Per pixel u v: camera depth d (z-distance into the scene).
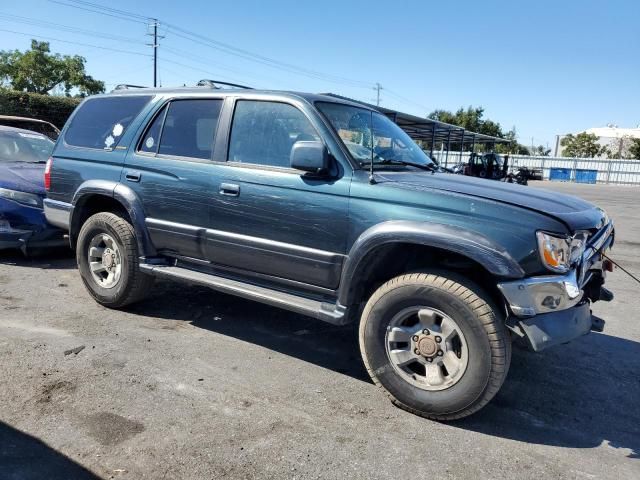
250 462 2.83
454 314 3.20
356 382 3.87
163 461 2.80
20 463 2.73
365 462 2.89
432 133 23.77
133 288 4.88
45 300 5.29
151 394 3.51
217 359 4.14
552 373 4.22
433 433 3.22
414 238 3.26
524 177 32.38
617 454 3.11
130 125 4.91
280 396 3.59
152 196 4.59
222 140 4.27
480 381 3.16
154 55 45.00
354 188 3.57
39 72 46.03
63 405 3.30
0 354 3.96
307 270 3.79
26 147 8.01
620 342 5.01
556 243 3.08
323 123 3.83
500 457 3.01
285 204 3.83
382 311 3.45
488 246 3.09
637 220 15.27
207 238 4.27
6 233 6.32
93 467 2.73
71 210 5.18
